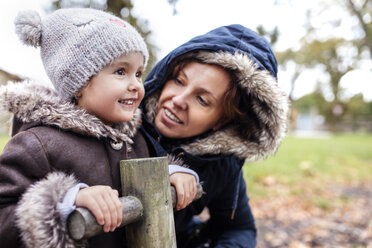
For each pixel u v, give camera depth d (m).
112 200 0.80
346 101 31.27
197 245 1.65
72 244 0.77
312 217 4.63
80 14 1.08
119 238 1.02
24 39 1.08
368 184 6.78
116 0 3.51
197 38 1.36
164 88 1.38
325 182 6.52
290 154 8.91
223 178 1.46
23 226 0.78
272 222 4.36
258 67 1.34
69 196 0.79
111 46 1.03
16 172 0.88
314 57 22.88
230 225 1.66
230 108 1.34
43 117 0.97
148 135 1.26
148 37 3.79
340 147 11.61
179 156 1.29
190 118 1.31
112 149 1.08
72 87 1.04
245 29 1.47
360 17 12.16
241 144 1.40
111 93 1.03
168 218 0.91
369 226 4.38
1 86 1.06
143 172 0.87
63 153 0.95
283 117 1.38
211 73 1.28
